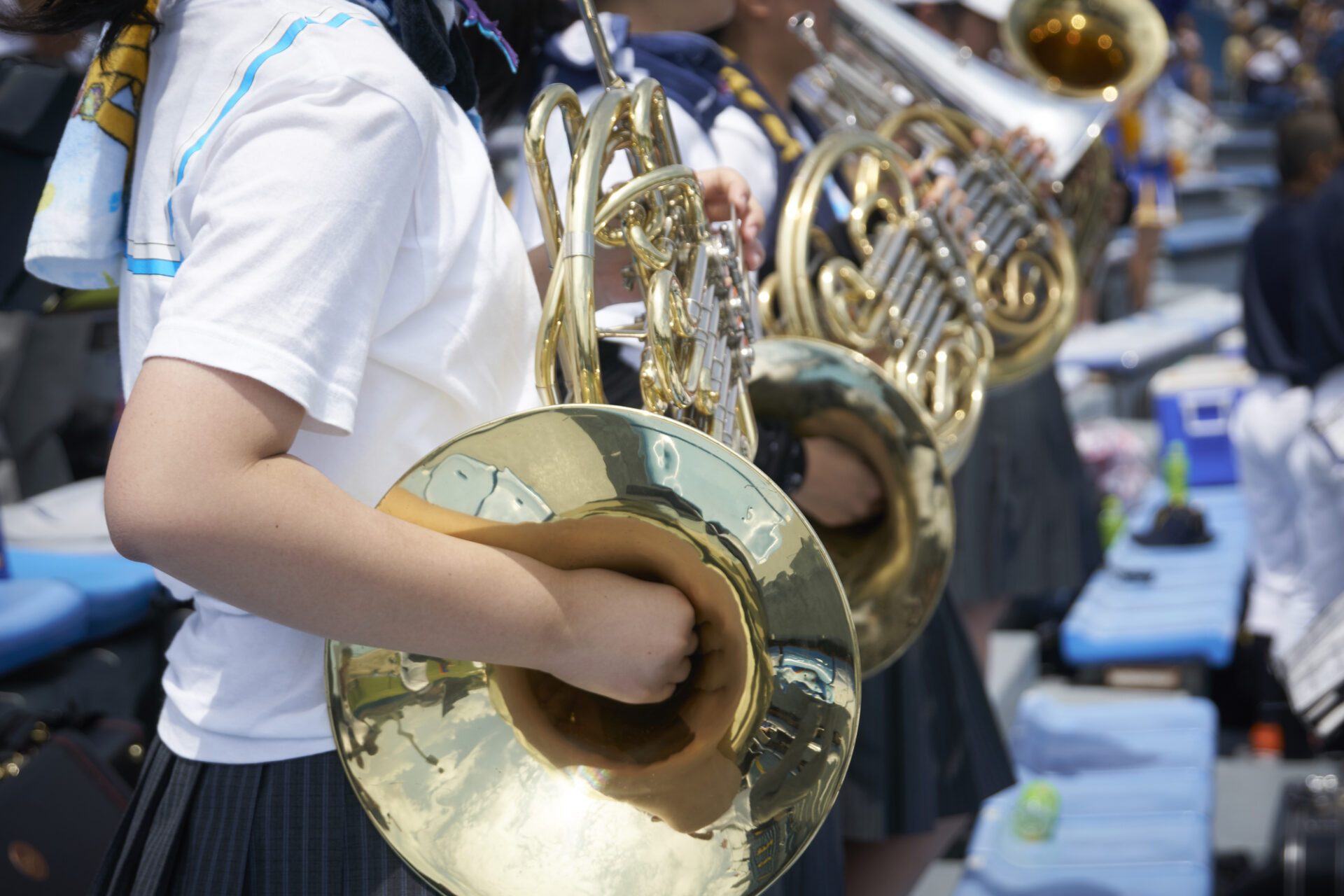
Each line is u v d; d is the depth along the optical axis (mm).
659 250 942
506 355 869
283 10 792
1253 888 2055
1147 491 4547
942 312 1634
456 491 770
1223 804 2945
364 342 739
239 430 677
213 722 857
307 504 688
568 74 1416
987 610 2445
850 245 1668
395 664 826
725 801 846
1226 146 11109
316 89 740
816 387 1327
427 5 863
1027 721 2840
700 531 828
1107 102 2189
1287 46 12734
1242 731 3479
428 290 800
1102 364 5336
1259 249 3422
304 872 841
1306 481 3229
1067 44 2662
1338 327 3143
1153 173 6520
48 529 2129
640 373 939
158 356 681
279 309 693
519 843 816
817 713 845
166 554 665
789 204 1468
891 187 1833
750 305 1124
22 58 1419
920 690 1669
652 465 796
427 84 817
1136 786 2418
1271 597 3438
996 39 2799
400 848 804
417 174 782
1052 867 2107
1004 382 2080
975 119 2102
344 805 851
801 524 834
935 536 1336
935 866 2316
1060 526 2434
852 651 837
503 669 860
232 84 766
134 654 1964
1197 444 4645
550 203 917
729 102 1528
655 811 838
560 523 801
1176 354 5953
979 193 2010
